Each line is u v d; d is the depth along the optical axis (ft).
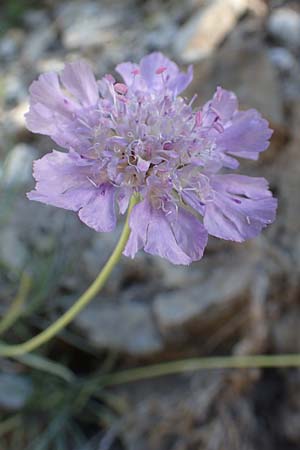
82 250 0.60
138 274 0.59
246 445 0.54
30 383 0.56
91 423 0.56
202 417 0.55
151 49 0.77
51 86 0.38
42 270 0.58
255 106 0.63
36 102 0.38
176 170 0.37
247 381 0.56
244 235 0.37
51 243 0.60
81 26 0.82
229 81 0.65
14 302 0.57
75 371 0.58
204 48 0.74
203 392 0.56
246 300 0.56
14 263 0.59
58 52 0.79
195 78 0.66
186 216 0.37
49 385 0.56
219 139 0.38
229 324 0.57
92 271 0.59
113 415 0.56
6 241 0.60
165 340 0.56
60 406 0.55
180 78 0.40
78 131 0.37
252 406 0.56
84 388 0.56
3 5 0.86
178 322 0.56
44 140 0.66
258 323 0.56
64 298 0.58
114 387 0.57
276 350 0.57
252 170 0.62
